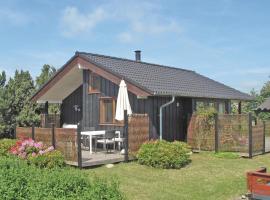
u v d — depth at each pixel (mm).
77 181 6559
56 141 14492
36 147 13711
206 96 19531
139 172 13297
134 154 15344
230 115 17547
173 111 18938
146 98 16859
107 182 6738
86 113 19203
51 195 6320
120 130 17875
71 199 6094
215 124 17859
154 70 21312
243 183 11797
